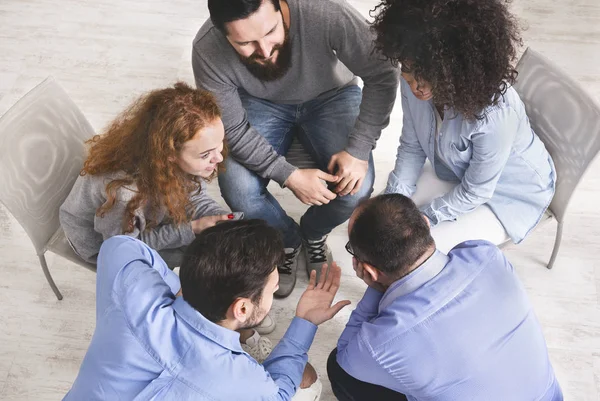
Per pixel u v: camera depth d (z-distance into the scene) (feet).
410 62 4.89
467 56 4.67
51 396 7.07
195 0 10.20
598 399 6.88
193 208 6.43
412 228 4.69
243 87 6.50
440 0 4.62
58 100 6.28
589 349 7.15
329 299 5.65
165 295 4.69
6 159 5.79
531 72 6.05
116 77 9.47
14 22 10.01
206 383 4.36
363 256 4.85
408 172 6.63
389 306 4.80
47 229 6.52
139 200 5.60
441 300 4.69
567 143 5.96
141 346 4.42
